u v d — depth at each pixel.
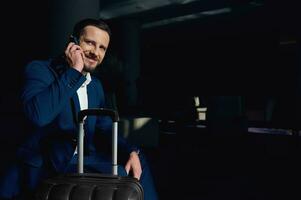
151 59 18.02
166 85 17.05
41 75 1.47
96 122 1.82
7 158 4.12
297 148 6.34
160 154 5.55
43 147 1.50
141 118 5.91
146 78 15.83
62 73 1.46
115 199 1.20
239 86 15.27
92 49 1.54
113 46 13.27
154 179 3.92
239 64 15.34
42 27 5.39
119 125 5.48
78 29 1.56
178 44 17.12
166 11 11.41
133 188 1.25
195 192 3.40
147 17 12.38
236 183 3.78
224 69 15.83
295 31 13.40
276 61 14.00
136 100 13.35
